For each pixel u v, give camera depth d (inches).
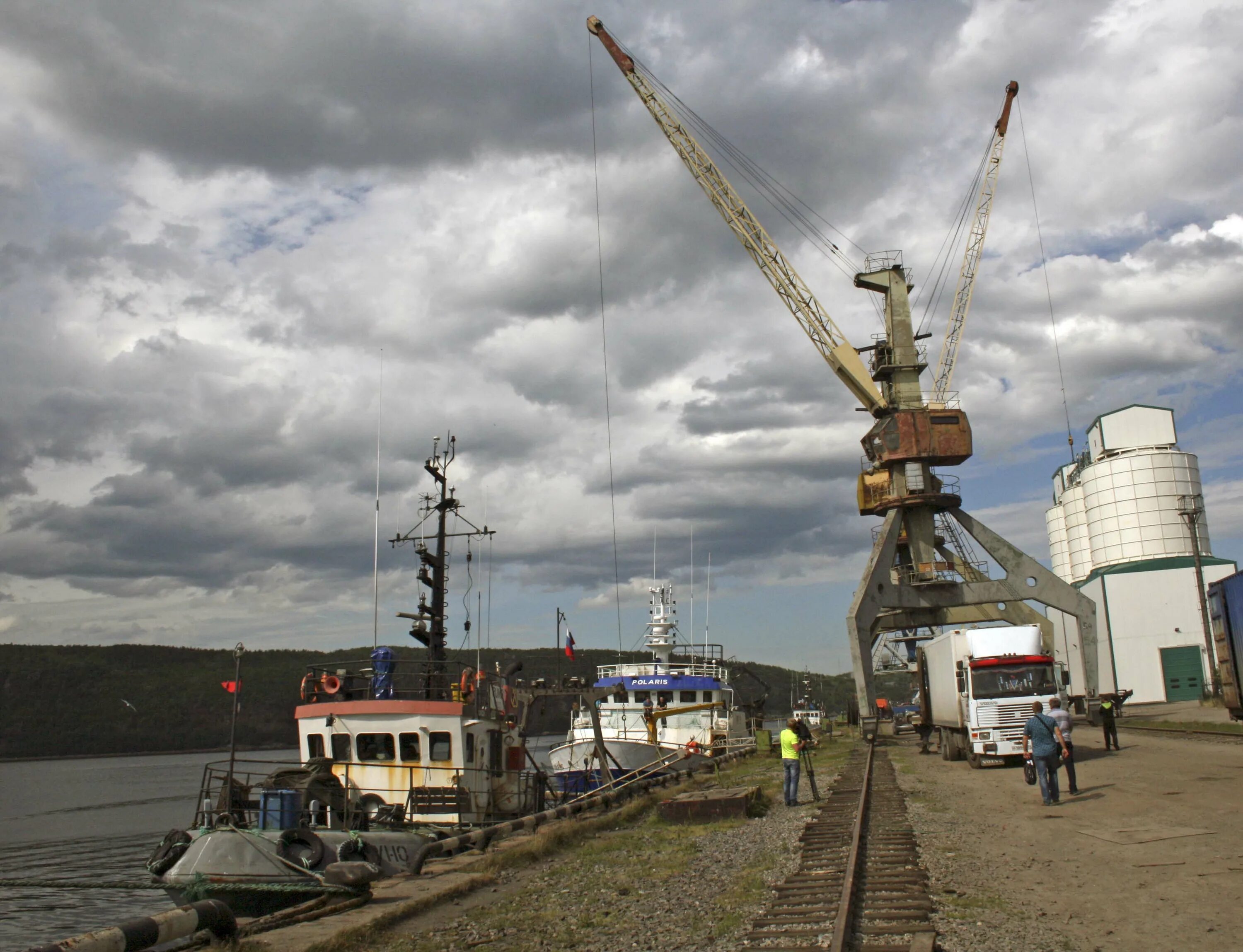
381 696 909.8
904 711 3063.5
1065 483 3873.0
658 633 1888.5
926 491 2215.8
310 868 661.9
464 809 834.2
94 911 1077.1
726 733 1722.4
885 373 2340.1
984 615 2352.4
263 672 5575.8
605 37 2529.5
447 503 1144.2
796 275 2393.0
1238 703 1432.1
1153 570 3100.4
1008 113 2886.3
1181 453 3272.6
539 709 1132.5
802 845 661.9
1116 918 413.4
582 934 449.4
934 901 459.8
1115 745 1332.4
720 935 420.8
